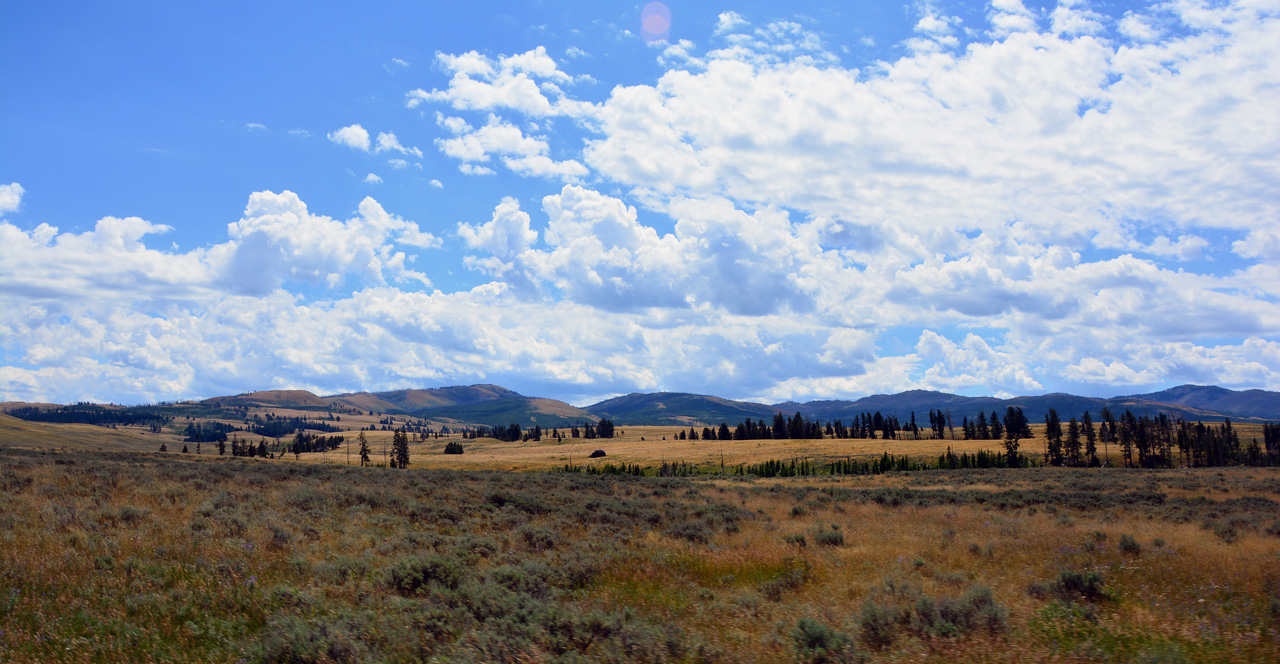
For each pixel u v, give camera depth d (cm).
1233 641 891
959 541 1988
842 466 14112
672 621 984
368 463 19925
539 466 17012
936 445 17962
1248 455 16525
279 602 978
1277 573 1386
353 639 778
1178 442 17375
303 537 1555
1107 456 16988
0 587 994
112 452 5797
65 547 1282
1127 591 1248
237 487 2627
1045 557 1680
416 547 1502
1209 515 2881
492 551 1562
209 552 1297
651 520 2467
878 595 1130
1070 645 868
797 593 1270
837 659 787
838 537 1989
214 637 847
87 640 789
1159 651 817
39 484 2278
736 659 801
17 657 755
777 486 5459
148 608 938
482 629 820
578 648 815
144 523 1609
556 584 1259
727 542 1942
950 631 883
